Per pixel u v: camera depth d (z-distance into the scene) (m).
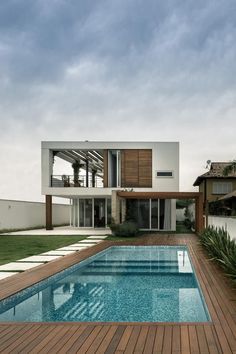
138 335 5.11
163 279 10.69
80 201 31.50
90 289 9.34
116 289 9.37
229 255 9.92
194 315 6.93
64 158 31.70
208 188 35.88
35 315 6.93
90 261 13.57
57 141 28.03
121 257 15.19
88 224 31.28
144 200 28.89
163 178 28.31
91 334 5.18
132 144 28.14
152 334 5.15
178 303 7.88
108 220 30.94
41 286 9.03
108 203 31.08
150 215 28.75
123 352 4.52
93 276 11.14
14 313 7.09
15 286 8.30
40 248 16.28
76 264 11.87
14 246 17.12
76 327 5.50
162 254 16.09
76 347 4.69
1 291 7.85
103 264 13.39
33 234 24.75
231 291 7.93
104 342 4.86
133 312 7.17
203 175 36.03
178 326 5.51
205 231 18.23
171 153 28.31
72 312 7.18
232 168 27.44
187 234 24.86
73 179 29.59
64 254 14.19
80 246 17.16
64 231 27.73
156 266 13.00
